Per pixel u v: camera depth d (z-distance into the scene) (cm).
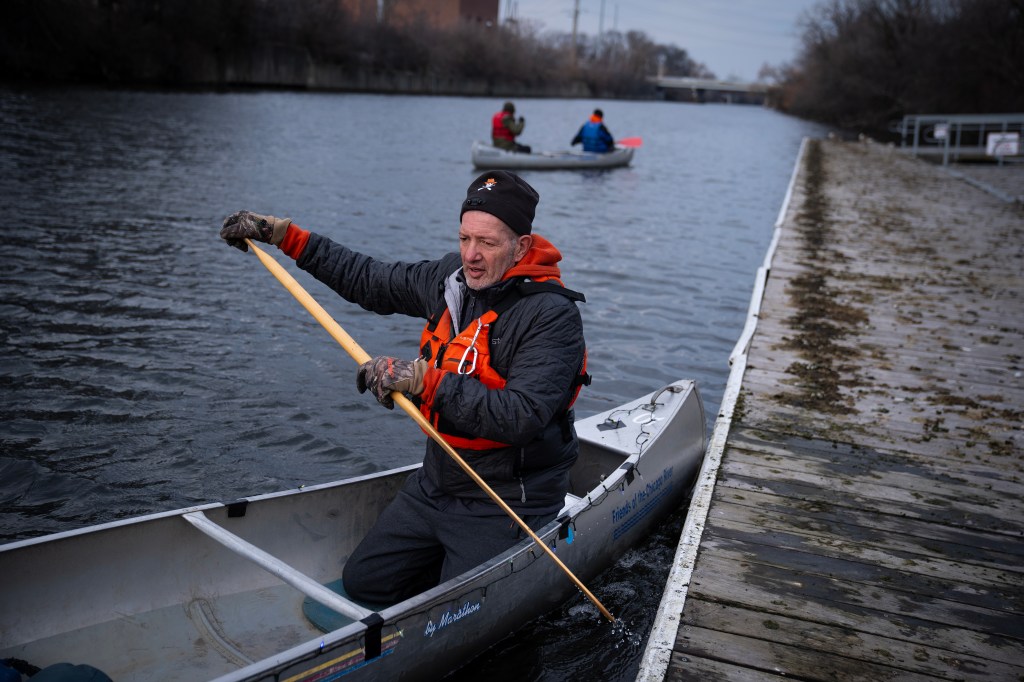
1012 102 3212
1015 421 446
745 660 254
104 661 260
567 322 251
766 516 342
